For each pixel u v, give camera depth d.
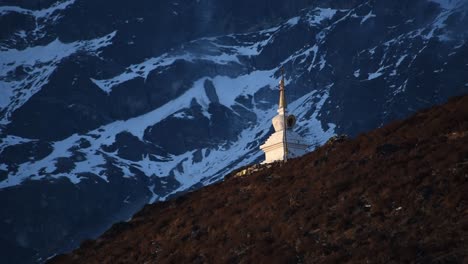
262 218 161.25
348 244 136.38
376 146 167.62
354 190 151.75
